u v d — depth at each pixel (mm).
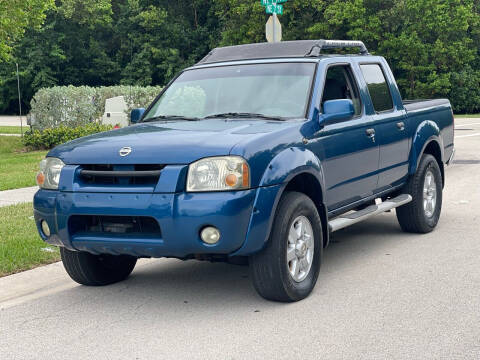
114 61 61562
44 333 4684
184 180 4676
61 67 60688
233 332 4523
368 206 6844
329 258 6684
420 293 5320
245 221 4656
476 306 4941
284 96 5785
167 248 4723
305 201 5207
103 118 22516
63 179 5055
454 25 47594
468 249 6883
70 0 57062
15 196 10938
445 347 4105
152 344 4359
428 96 49844
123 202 4762
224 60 6500
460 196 10398
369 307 4980
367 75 6840
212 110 5941
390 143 6887
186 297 5488
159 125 5715
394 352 4039
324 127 5699
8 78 56562
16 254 6707
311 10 50594
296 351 4109
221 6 54531
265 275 4984
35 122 22641
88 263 5719
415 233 7734
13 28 22234
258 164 4762
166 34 57969
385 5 48500
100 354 4219
